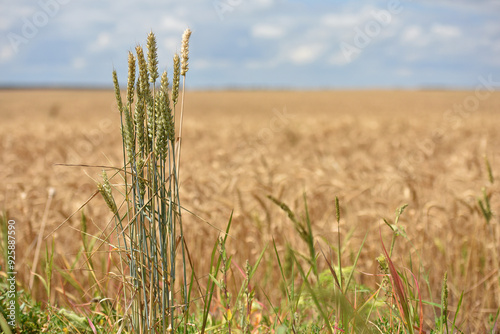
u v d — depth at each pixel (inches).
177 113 1363.2
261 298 184.9
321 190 287.0
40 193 266.5
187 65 94.9
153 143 97.1
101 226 236.5
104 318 131.3
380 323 126.6
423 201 268.7
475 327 174.6
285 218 222.4
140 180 96.7
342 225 222.2
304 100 2901.1
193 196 243.4
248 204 253.8
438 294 203.8
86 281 193.5
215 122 1046.4
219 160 434.9
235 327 121.9
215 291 173.2
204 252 225.1
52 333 123.9
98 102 2466.8
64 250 220.1
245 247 221.9
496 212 230.5
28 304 141.7
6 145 576.4
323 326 123.9
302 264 193.0
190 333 122.3
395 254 209.2
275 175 302.4
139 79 95.0
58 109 1740.9
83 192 290.2
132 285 100.4
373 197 278.5
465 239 219.3
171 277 100.7
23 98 2989.7
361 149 620.1
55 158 485.1
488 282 197.6
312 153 528.1
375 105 2309.3
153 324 99.7
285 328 95.9
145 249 99.3
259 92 4436.5
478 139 639.1
